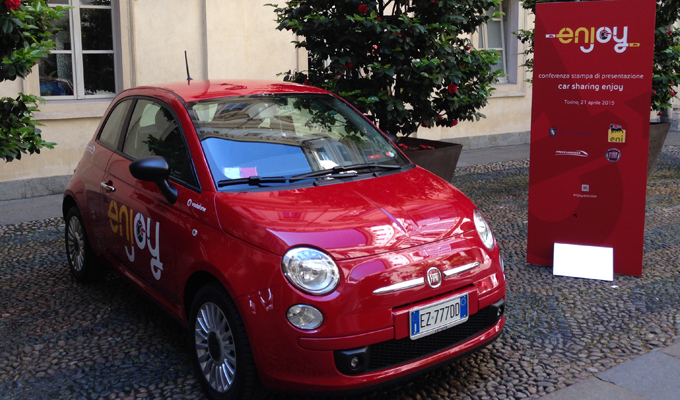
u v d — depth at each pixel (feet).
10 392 11.33
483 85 22.89
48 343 13.32
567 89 17.24
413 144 23.71
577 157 17.35
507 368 12.08
